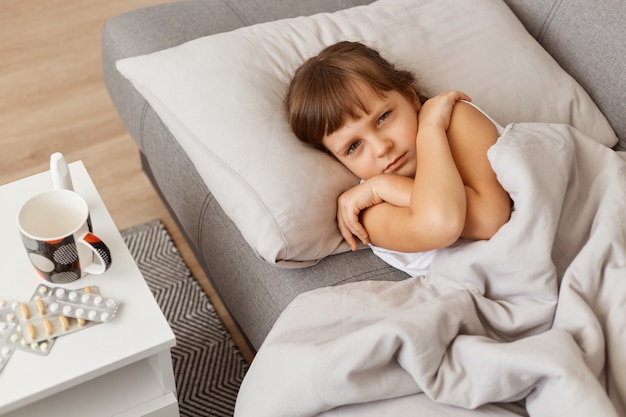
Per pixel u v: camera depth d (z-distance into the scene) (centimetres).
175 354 158
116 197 191
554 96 142
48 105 214
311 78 123
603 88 147
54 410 111
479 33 146
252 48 139
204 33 162
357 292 115
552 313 108
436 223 112
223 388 153
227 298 142
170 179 151
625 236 110
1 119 209
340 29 146
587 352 100
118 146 204
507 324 108
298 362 105
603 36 146
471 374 101
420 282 119
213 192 129
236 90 132
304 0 171
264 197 121
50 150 201
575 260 109
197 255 171
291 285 124
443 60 141
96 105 215
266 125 128
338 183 126
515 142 114
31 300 108
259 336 130
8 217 120
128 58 144
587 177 120
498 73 141
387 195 121
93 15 247
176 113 134
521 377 97
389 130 122
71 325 106
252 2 170
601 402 92
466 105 125
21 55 230
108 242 116
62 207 109
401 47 142
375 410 103
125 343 105
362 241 126
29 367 101
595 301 107
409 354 100
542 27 156
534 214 108
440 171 115
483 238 117
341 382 101
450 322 104
